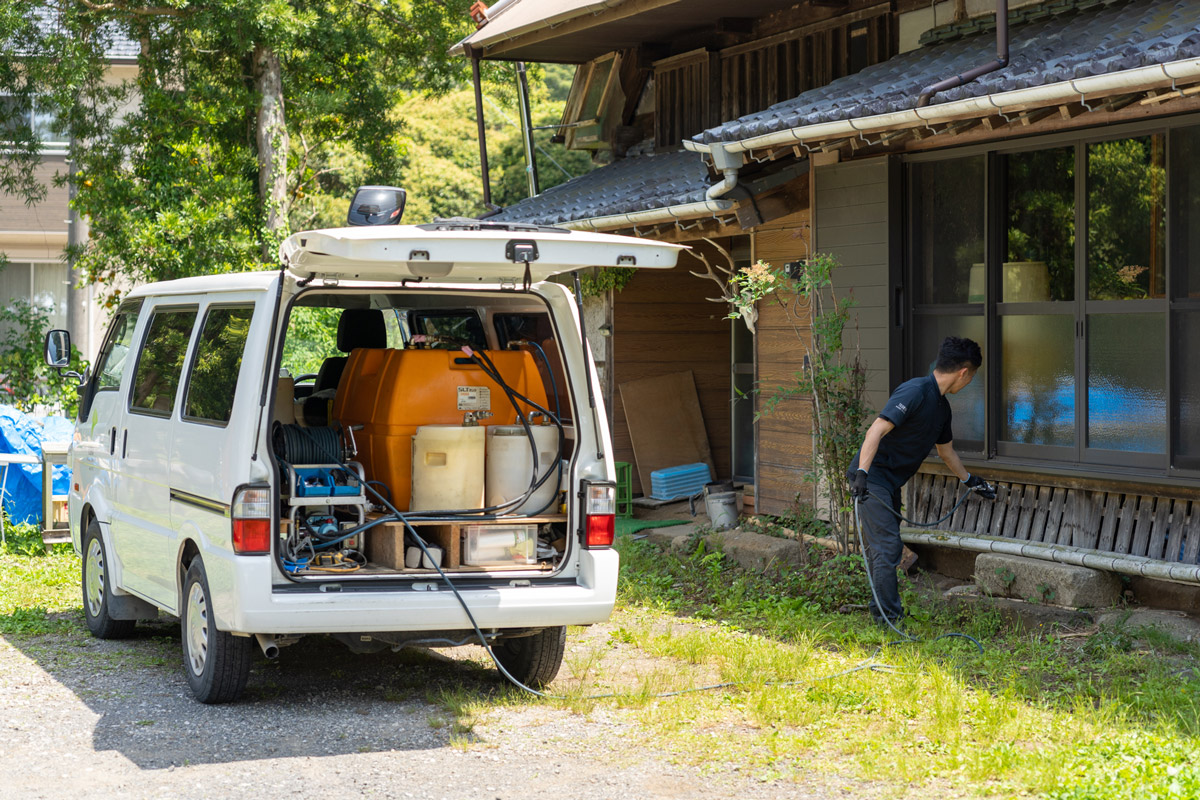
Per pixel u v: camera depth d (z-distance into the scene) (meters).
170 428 6.44
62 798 4.75
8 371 18.80
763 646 7.07
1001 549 7.95
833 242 9.36
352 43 19.52
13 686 6.42
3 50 17.00
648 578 9.27
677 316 12.86
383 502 5.86
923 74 8.24
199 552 5.98
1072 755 5.04
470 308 7.51
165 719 5.83
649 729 5.64
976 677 6.38
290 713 5.95
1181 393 7.18
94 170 17.83
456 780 4.97
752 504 11.77
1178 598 7.34
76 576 9.50
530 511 6.20
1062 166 7.85
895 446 7.49
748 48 12.37
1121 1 8.25
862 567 8.29
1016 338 8.20
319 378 7.35
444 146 37.47
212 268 17.44
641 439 12.63
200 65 18.98
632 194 11.30
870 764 5.00
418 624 5.73
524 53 14.30
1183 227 7.12
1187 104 6.95
